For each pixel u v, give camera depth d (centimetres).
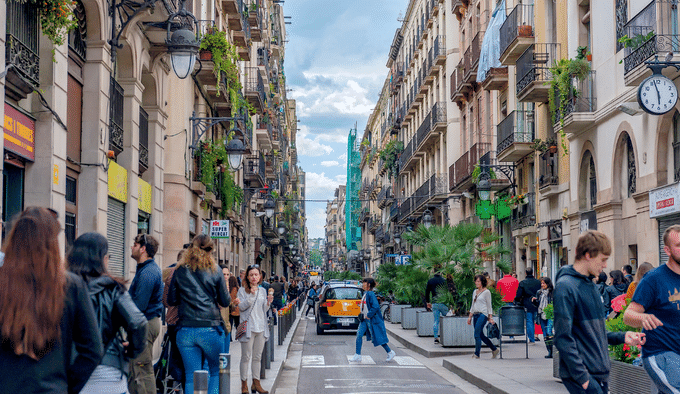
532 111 2716
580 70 2070
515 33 2695
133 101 1547
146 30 1606
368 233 9581
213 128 2794
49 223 366
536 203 2689
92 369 376
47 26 1019
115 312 444
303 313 4878
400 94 6366
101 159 1316
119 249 1495
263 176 4391
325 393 1162
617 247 1917
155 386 796
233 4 2989
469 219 3775
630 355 853
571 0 2255
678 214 1564
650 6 1619
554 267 2492
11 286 351
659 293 576
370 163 8944
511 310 1566
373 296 1658
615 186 1939
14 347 346
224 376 675
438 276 1977
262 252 5119
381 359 1719
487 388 1144
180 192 2131
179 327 801
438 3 4519
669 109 1439
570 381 534
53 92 1064
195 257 802
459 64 3816
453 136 4150
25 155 1011
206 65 2328
